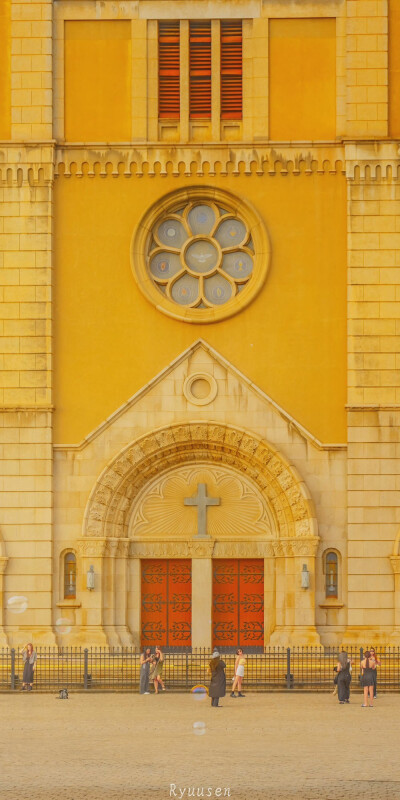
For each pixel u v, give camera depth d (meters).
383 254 51.41
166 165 52.19
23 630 50.31
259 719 38.50
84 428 51.47
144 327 51.81
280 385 51.47
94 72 52.66
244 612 51.78
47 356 51.34
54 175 52.12
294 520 50.75
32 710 41.19
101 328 51.81
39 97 52.19
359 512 50.53
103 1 52.84
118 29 52.88
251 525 51.88
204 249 52.59
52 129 52.22
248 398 51.38
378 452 50.72
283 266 51.91
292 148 52.09
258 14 52.69
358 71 52.09
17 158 51.94
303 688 47.56
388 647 49.44
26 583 50.62
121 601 51.41
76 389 51.56
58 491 51.25
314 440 51.00
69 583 51.09
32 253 51.72
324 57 52.50
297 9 52.56
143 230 52.16
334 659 49.03
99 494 51.06
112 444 51.38
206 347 51.47
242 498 52.00
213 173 52.16
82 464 51.28
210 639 51.56
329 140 52.06
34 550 50.72
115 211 52.16
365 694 42.19
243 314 51.72
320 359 51.50
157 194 52.12
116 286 51.94
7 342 51.44
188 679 48.41
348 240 51.47
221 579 52.03
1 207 51.97
